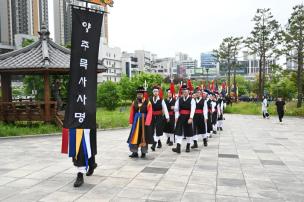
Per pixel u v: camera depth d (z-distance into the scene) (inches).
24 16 2650.1
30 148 393.1
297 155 357.4
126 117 759.1
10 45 2476.6
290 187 231.9
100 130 583.2
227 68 2384.4
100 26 239.5
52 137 493.7
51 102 571.2
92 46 236.2
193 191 219.6
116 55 3444.9
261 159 331.6
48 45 611.8
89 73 235.6
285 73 1338.6
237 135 542.0
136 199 202.8
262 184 238.7
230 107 1305.4
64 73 616.1
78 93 231.1
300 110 1116.5
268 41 1621.6
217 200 202.2
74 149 231.9
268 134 559.8
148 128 330.3
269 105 1380.4
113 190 221.0
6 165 298.7
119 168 284.4
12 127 543.2
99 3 241.4
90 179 248.4
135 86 1831.9
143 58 4301.2
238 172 273.6
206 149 390.3
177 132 359.6
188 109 359.9
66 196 208.7
